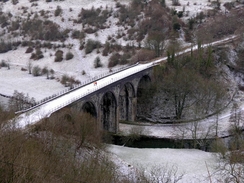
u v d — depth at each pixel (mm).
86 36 144500
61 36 149375
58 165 32250
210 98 83312
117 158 56812
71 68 125250
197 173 53500
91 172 33594
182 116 83812
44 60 135625
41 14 169875
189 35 127562
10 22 170625
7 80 118500
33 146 34781
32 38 154250
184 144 70125
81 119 52688
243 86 99062
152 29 133375
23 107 74000
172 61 92812
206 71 96125
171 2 160875
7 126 38781
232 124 74250
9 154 26312
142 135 75500
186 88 82438
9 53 147750
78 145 48000
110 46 129500
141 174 46250
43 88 108312
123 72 85188
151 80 91125
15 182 22766
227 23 133125
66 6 174750
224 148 57250
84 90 67438
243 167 43969
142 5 153625
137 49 122438
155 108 88812
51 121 47469
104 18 153875
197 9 147500
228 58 105312
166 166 52844
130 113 85938
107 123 76750
